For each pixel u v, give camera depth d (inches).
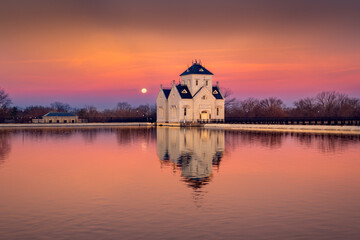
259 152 1925.4
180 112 5457.7
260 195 1009.5
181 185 1139.9
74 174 1338.6
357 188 1087.6
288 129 4047.7
